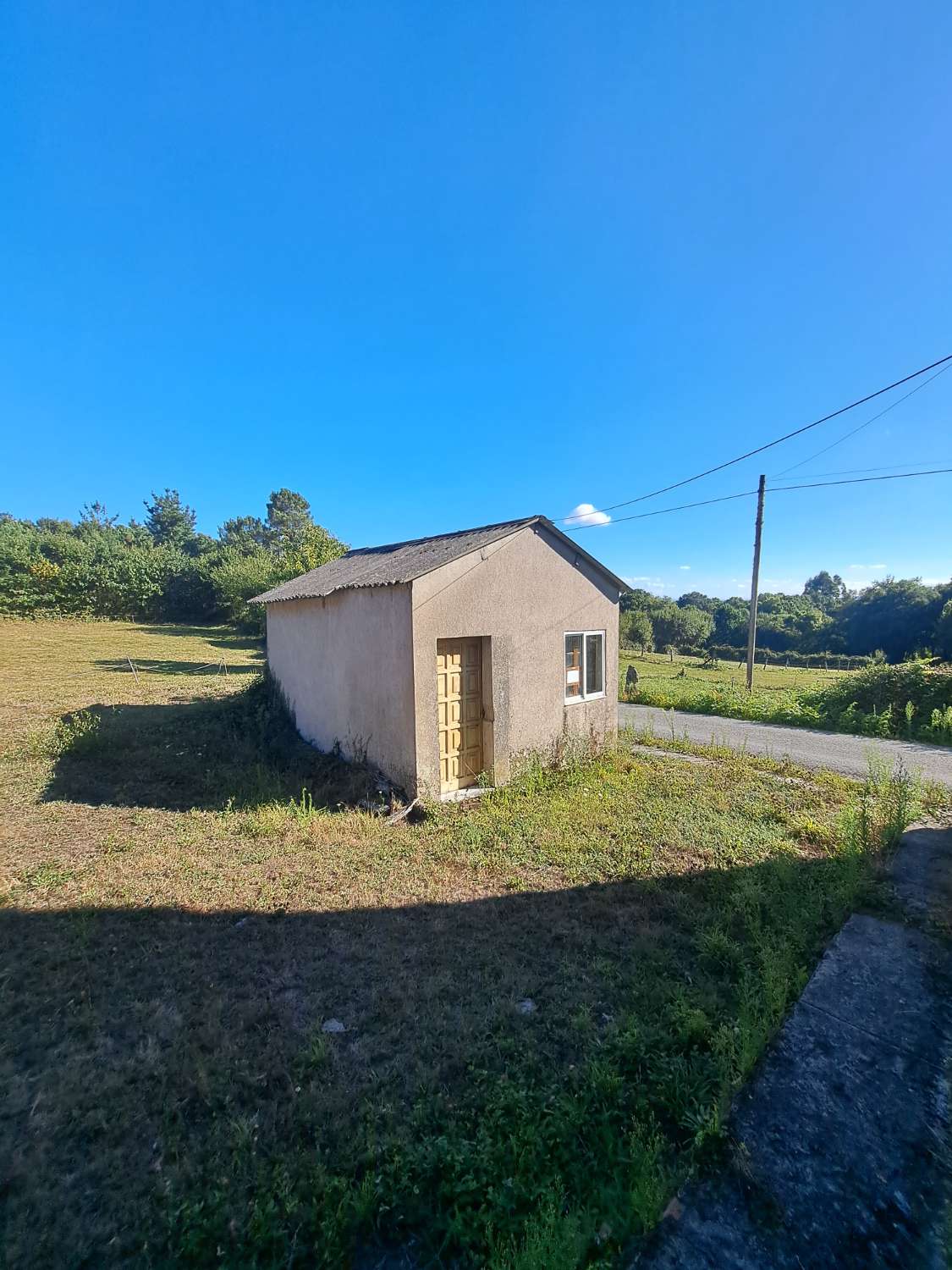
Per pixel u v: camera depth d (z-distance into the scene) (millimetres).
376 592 6715
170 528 69625
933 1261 1768
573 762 7520
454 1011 3018
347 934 3783
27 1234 1905
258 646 26781
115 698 12797
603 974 3326
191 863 4805
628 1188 2023
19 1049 2750
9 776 7176
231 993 3170
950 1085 2469
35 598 32625
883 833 5207
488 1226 1848
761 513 16203
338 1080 2561
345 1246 1858
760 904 4074
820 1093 2434
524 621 7223
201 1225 1893
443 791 6633
